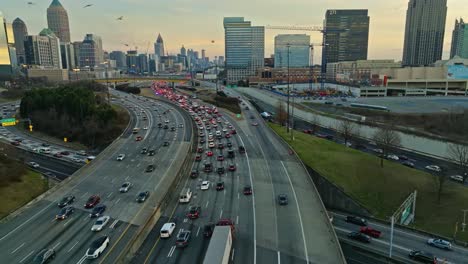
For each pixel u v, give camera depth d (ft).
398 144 338.54
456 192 237.25
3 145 334.65
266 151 301.43
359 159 288.71
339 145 342.23
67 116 446.60
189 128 408.05
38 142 403.54
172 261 138.51
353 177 251.19
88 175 247.91
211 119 468.34
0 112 554.46
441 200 227.20
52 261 140.15
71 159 330.34
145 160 281.74
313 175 254.27
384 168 273.95
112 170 258.16
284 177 234.38
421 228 197.16
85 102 445.78
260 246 145.59
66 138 408.46
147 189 219.20
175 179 224.94
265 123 435.53
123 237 159.33
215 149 314.96
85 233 164.04
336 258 135.54
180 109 548.72
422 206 223.92
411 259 161.17
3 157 272.51
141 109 549.13
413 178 258.37
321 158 282.56
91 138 396.57
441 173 241.14
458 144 308.60
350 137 389.39
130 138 361.71
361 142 386.11
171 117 481.46
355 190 234.38
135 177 241.76
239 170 250.98
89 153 354.54
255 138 353.72
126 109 542.98
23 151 356.79
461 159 269.44
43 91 510.99
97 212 182.29
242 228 162.40
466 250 168.66
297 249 142.61
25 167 274.16
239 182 226.58
